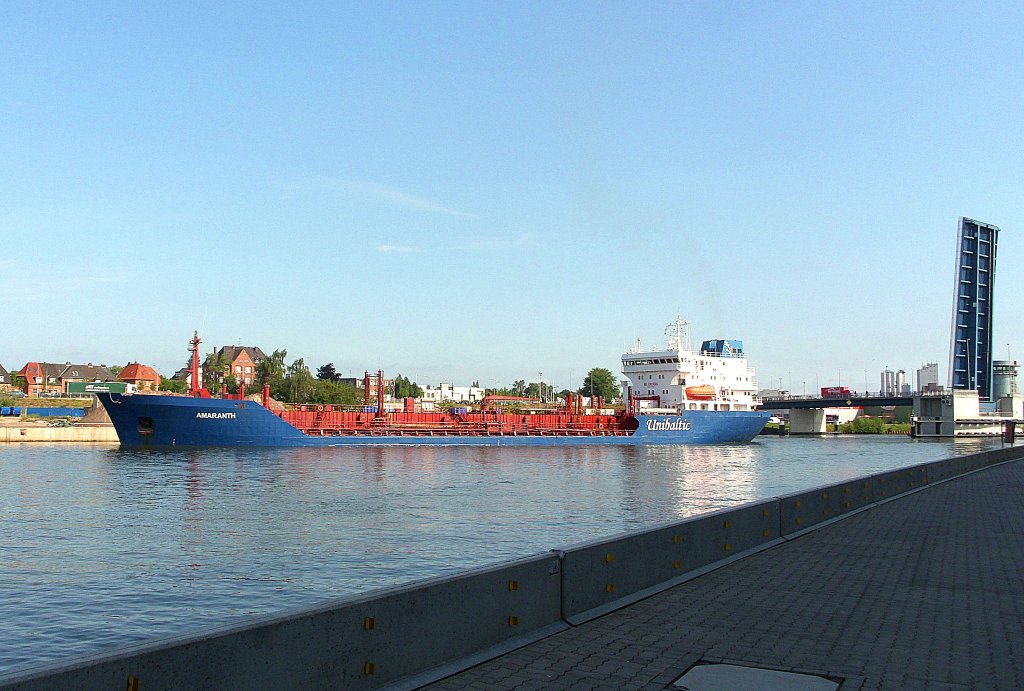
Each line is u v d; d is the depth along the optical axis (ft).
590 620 35.83
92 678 19.26
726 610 37.93
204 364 605.73
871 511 79.15
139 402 268.00
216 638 22.06
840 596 40.96
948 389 506.48
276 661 23.49
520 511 134.41
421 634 28.22
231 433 281.13
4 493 157.99
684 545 46.42
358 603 26.11
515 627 32.45
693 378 395.96
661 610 37.96
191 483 177.27
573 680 27.45
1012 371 594.65
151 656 20.53
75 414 481.46
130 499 148.97
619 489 173.68
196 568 86.79
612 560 39.32
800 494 66.13
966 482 116.37
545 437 335.06
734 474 222.07
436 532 111.04
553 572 35.09
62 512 132.16
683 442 366.63
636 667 28.96
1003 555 53.42
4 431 335.88
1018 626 35.09
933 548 56.39
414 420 331.36
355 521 121.49
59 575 83.61
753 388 418.31
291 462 236.63
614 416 361.92
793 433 619.26
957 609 38.19
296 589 77.36
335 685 25.05
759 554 53.88
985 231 499.92
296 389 547.08
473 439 322.55
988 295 510.99
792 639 32.83
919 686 27.02
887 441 481.87
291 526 116.47
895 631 34.17
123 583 79.82
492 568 32.12
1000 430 531.09
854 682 27.37
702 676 27.91
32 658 56.95
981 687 26.96
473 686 26.78
